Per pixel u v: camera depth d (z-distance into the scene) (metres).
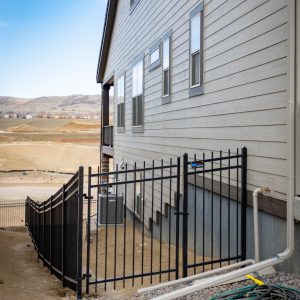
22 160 73.81
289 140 5.75
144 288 6.13
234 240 7.60
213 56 8.70
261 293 5.18
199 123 9.50
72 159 78.88
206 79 9.08
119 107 19.34
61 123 189.12
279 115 6.22
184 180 6.65
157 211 13.11
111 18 21.06
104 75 23.92
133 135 16.41
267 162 6.50
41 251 11.71
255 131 6.90
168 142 11.98
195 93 9.68
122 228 15.94
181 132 10.80
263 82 6.70
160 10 12.82
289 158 5.74
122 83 18.73
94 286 6.99
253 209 6.70
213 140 8.70
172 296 5.39
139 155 15.43
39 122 189.62
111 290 6.62
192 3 9.98
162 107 12.59
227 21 8.03
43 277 8.55
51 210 9.36
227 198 7.90
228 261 7.04
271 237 6.37
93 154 83.69
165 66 12.30
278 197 6.18
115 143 20.14
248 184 7.03
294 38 5.77
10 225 26.98
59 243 8.43
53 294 6.91
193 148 9.91
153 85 13.63
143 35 14.92
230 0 7.90
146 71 14.53
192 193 9.77
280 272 6.08
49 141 117.19
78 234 6.35
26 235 18.59
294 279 5.74
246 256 7.04
